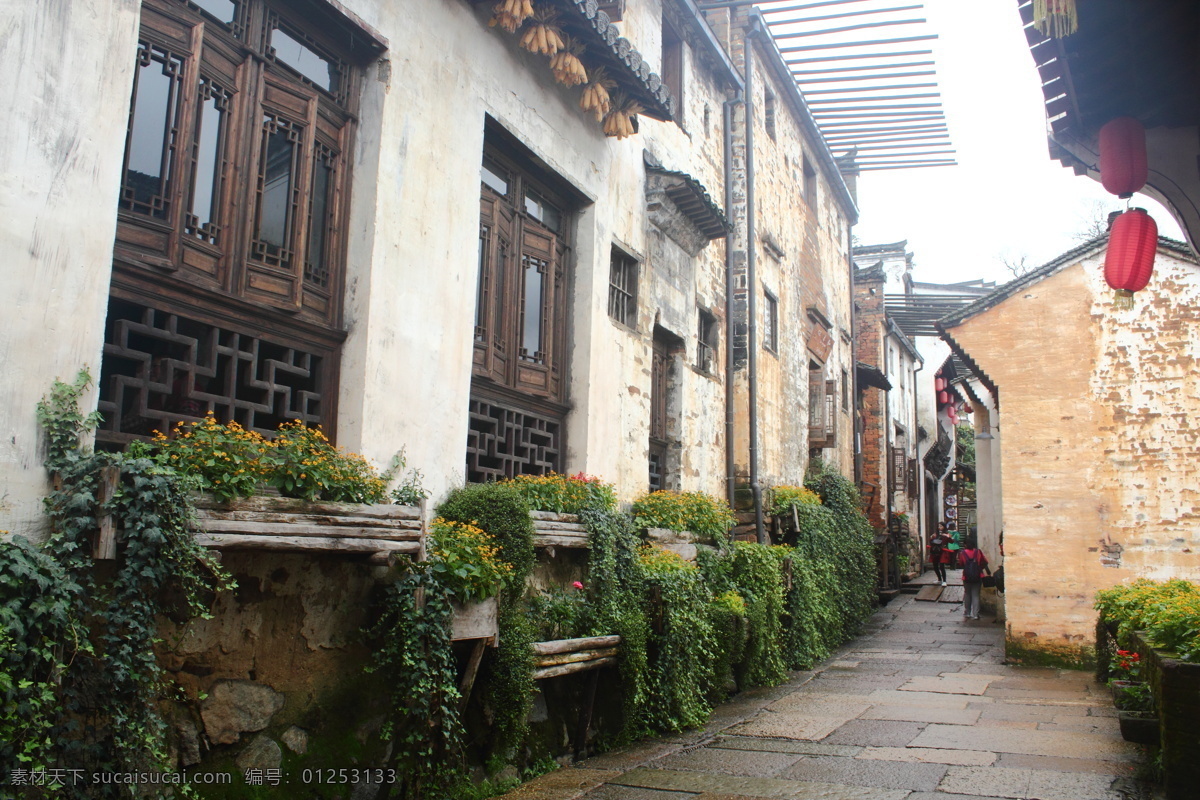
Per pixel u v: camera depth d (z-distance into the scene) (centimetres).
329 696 565
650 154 1132
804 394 1820
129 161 522
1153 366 1299
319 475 537
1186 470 1267
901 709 973
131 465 432
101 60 474
